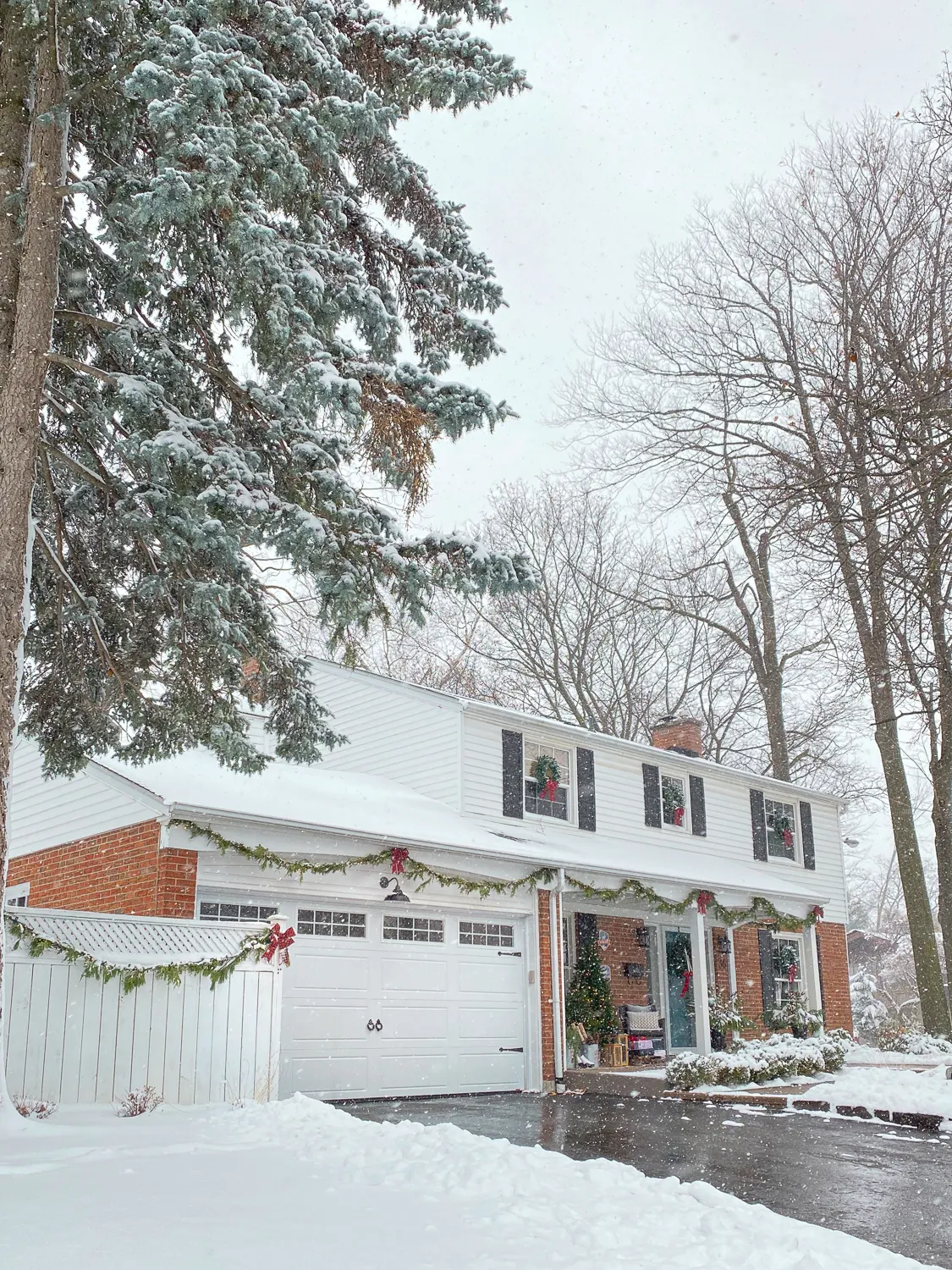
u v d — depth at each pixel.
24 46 10.27
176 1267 4.34
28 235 9.52
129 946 10.00
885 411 9.81
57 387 11.27
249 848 12.92
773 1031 22.70
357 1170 6.58
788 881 25.67
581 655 36.75
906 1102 13.20
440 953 15.37
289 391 10.02
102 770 13.99
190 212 9.04
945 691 14.98
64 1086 9.28
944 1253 6.72
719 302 25.05
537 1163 6.94
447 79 11.00
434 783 19.00
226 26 9.84
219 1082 10.16
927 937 24.36
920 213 13.76
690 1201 6.26
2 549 8.83
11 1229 4.81
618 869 17.89
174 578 10.99
